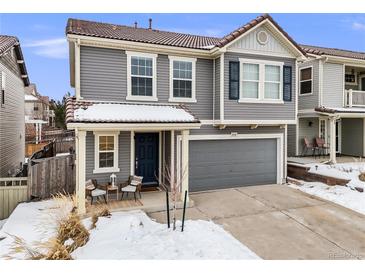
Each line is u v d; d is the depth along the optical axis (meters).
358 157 17.67
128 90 10.73
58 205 8.38
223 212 9.26
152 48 10.88
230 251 6.39
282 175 13.35
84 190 8.33
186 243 6.70
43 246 5.95
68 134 34.88
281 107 12.41
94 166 10.33
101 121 8.40
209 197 10.99
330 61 16.45
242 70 11.70
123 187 10.07
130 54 10.73
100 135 10.43
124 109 9.82
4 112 13.59
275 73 12.33
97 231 7.12
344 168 13.41
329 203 10.14
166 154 11.63
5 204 10.35
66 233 6.39
